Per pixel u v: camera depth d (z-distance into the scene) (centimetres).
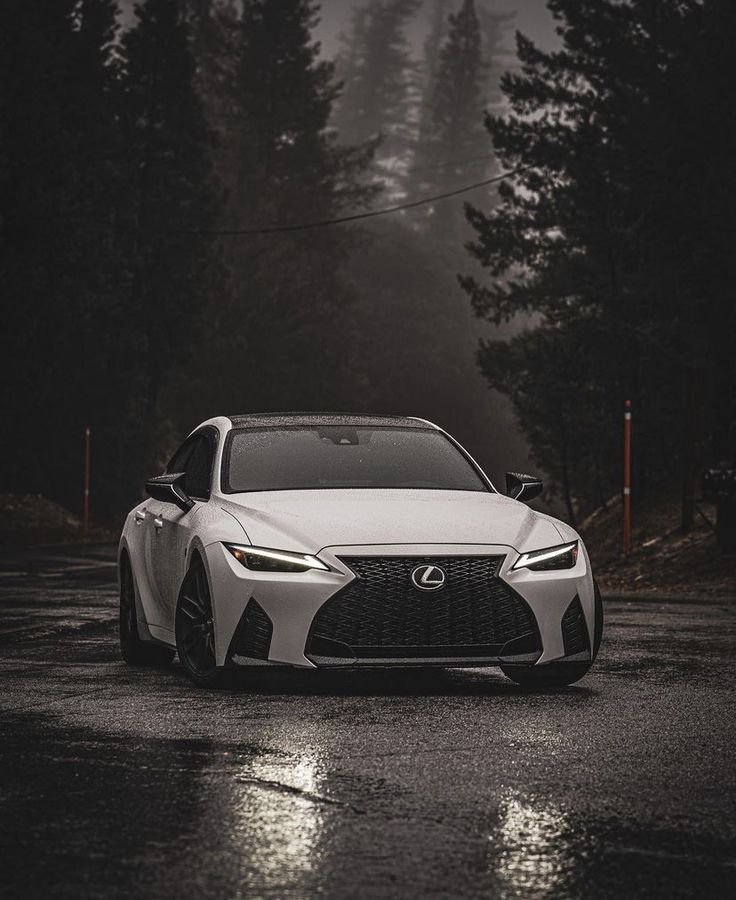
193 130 6650
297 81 10619
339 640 946
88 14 6294
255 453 1112
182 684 1048
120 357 5919
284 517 991
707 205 2945
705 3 3266
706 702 967
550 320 5341
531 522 1023
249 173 10200
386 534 965
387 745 799
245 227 9825
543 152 5212
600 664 1189
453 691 1013
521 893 521
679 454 4116
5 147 4456
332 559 953
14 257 4475
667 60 3416
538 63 5197
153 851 574
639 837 605
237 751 780
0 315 4494
